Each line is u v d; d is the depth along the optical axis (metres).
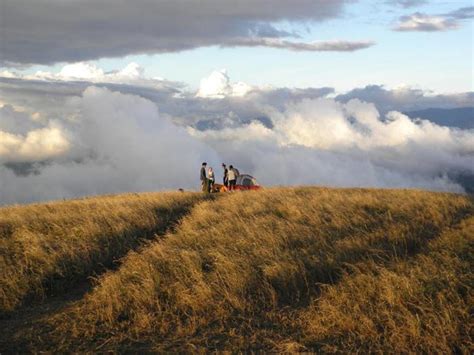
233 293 7.39
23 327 6.88
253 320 6.70
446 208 12.53
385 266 7.98
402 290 6.76
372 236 9.80
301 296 7.46
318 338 6.07
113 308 7.10
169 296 7.43
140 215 13.45
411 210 12.59
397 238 9.53
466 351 5.44
